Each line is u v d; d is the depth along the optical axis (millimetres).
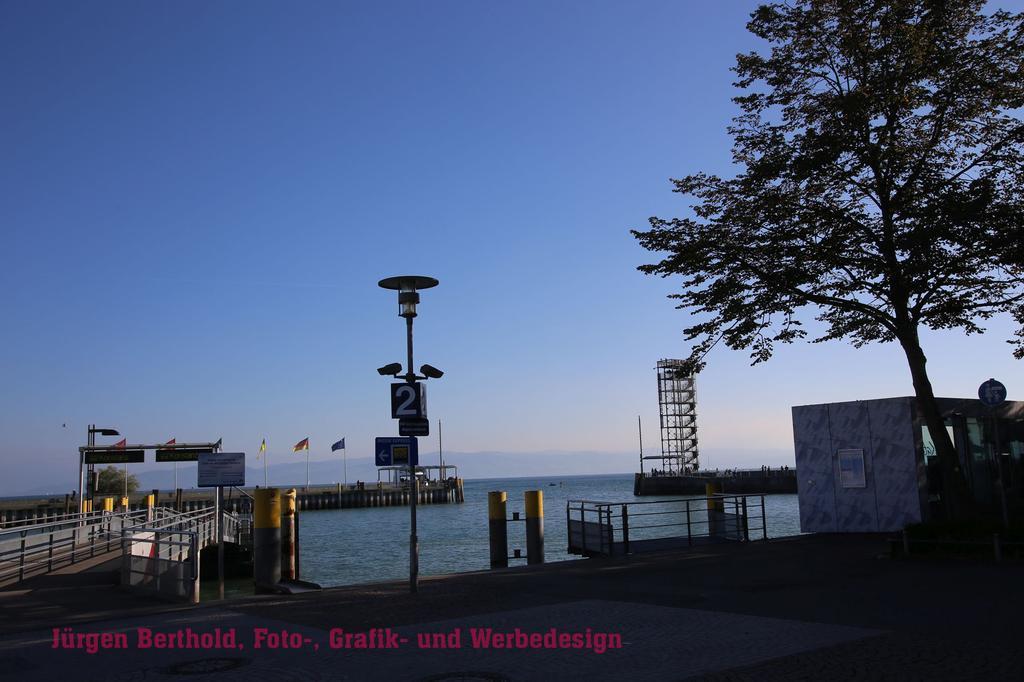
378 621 11680
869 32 18578
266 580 22578
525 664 8609
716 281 19594
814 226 18578
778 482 113438
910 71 17891
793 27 19266
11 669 9273
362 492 116375
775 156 18656
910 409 21172
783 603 11805
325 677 8359
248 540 39812
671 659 8523
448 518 83688
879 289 18453
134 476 103688
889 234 18000
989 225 17000
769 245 19109
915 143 18828
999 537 15945
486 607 12594
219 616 12672
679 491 122625
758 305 18984
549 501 123875
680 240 19938
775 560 17328
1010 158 17250
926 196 17578
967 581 13125
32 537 20422
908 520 20969
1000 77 17812
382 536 58188
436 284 16016
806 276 18547
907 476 21125
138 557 17125
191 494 106750
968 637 8906
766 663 8117
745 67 19969
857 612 10781
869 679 7344
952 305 17922
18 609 14656
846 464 22516
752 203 19438
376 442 15062
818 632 9523
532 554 24219
